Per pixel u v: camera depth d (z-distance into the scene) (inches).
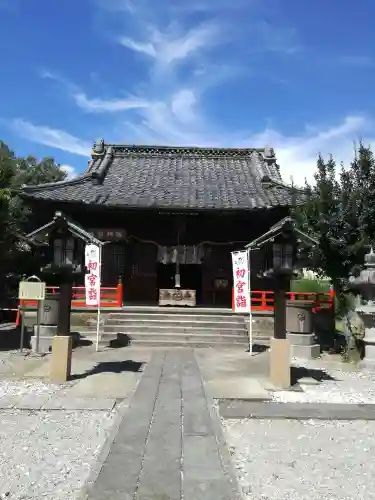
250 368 438.6
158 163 947.3
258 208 705.0
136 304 729.6
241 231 769.6
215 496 181.6
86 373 403.9
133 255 773.3
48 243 389.7
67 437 248.5
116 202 713.0
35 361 466.6
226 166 943.7
